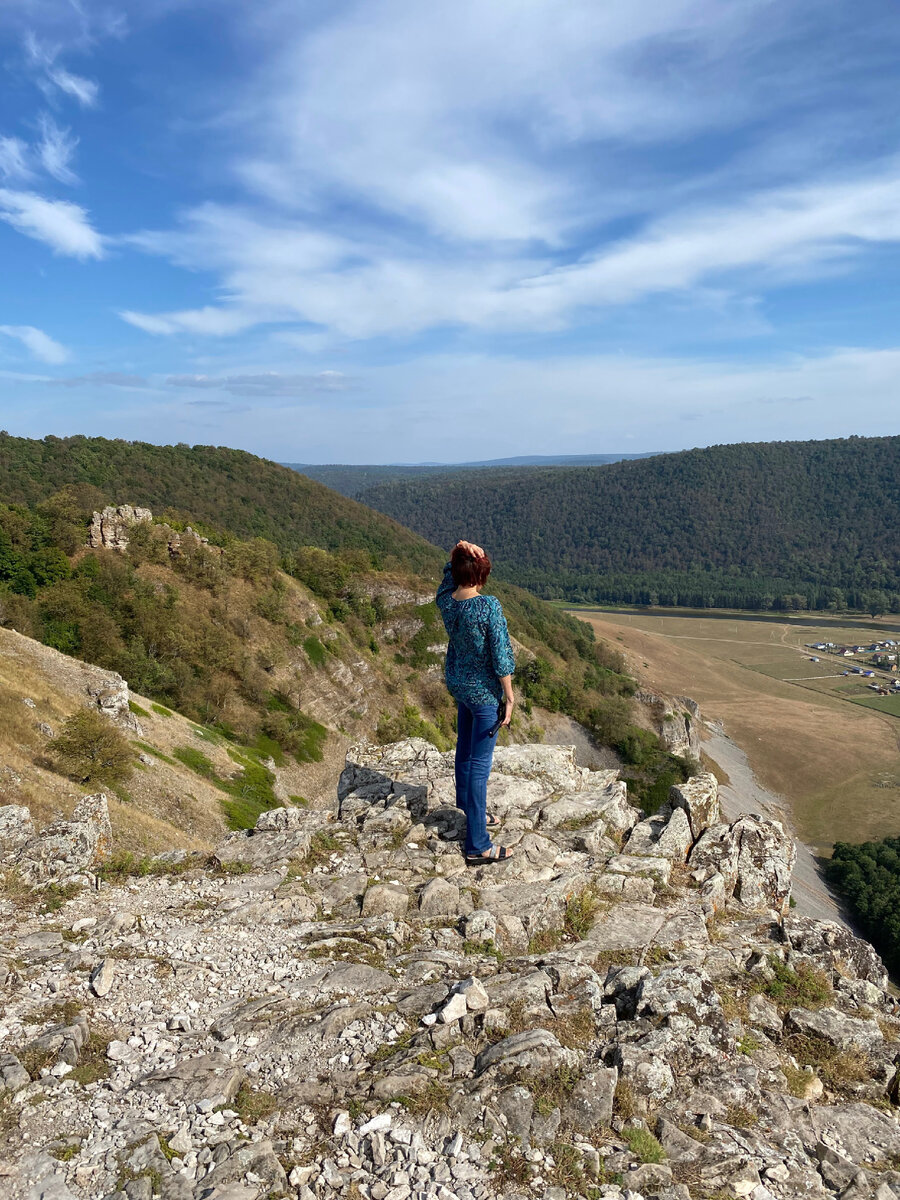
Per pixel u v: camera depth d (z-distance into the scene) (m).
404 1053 4.38
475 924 6.00
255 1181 3.40
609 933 6.12
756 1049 4.99
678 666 181.12
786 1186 3.79
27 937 6.04
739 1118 4.28
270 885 7.15
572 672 118.19
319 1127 3.84
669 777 102.31
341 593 108.81
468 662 6.62
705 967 5.75
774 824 7.88
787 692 166.50
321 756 78.69
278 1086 4.17
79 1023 4.63
